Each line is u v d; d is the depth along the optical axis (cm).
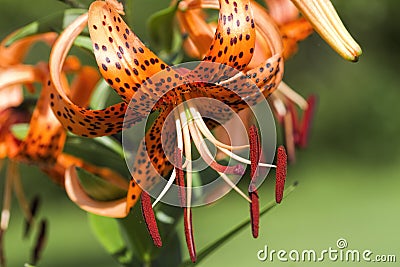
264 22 45
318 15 43
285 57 52
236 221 176
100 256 150
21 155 49
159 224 49
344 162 231
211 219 179
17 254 156
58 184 51
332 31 43
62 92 43
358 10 233
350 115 237
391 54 240
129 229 49
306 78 235
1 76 50
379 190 210
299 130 55
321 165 229
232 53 43
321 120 236
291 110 55
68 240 165
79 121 44
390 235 160
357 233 163
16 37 48
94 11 42
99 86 50
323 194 207
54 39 52
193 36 47
